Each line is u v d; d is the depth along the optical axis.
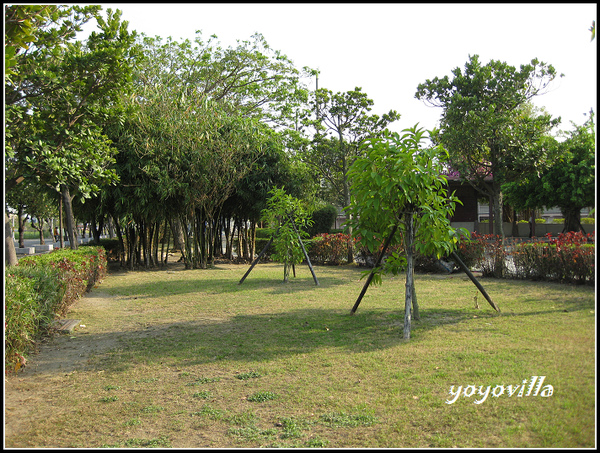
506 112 12.77
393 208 5.26
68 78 6.12
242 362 4.27
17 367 4.14
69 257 8.09
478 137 12.52
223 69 19.36
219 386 3.69
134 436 2.85
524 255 8.87
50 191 11.73
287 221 10.00
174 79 17.41
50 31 6.14
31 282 4.84
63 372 4.18
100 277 10.52
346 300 7.44
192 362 4.34
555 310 5.67
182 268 13.97
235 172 13.16
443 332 4.97
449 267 10.43
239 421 3.03
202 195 12.97
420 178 4.93
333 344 4.75
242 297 8.03
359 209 5.55
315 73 20.00
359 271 11.99
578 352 3.81
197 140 12.48
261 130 15.21
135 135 12.03
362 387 3.50
